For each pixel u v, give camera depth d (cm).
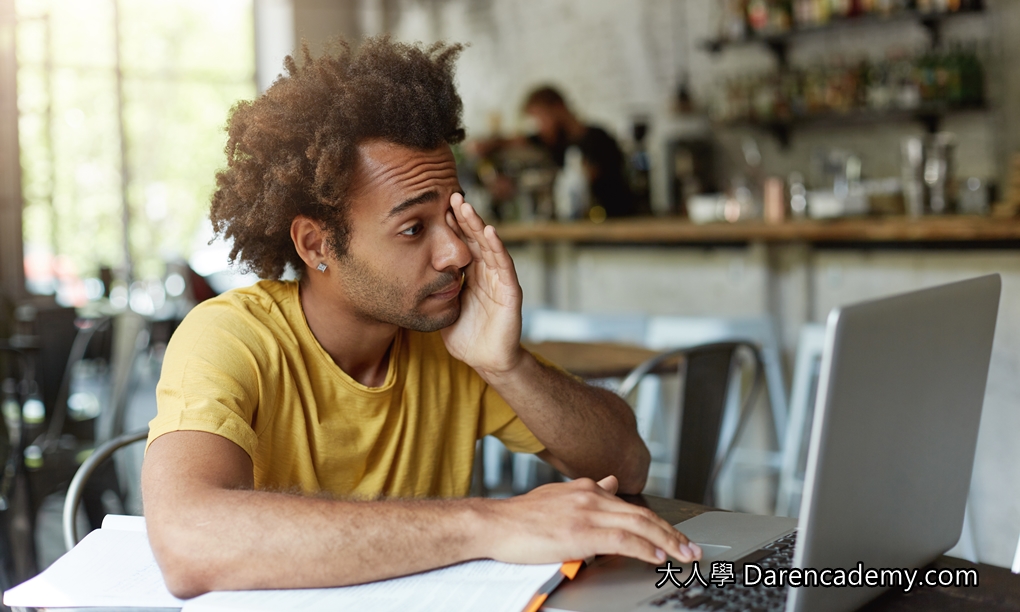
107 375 571
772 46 527
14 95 541
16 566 239
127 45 853
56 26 801
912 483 85
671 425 389
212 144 885
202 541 86
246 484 96
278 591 85
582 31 645
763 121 515
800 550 73
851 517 77
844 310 72
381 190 105
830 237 320
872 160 504
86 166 825
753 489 353
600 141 500
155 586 92
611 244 417
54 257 791
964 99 442
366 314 111
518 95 696
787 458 303
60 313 305
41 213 787
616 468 127
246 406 104
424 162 106
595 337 323
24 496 241
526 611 80
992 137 452
